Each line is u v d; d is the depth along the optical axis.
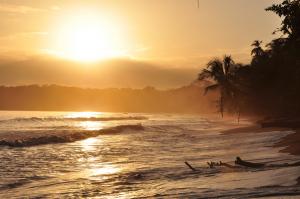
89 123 93.19
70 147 36.69
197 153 28.61
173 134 53.75
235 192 13.76
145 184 17.45
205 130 59.41
